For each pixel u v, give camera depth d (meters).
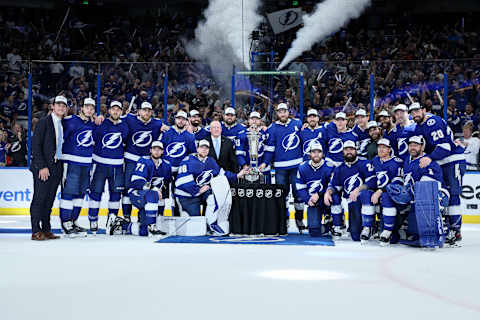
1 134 11.87
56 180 7.30
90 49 20.75
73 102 11.49
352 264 5.02
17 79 11.67
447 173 7.23
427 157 6.51
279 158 8.70
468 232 8.96
